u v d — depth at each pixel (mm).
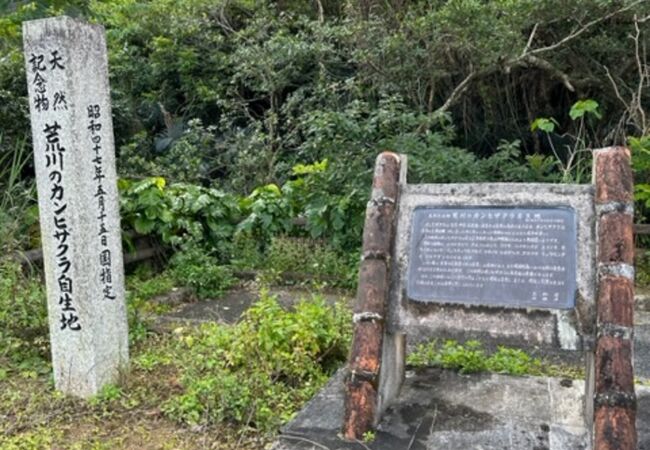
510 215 2658
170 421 3014
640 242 6246
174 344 3979
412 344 3908
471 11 6617
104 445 2783
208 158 8758
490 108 8438
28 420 3023
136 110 9727
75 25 3109
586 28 6812
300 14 9281
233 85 9391
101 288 3297
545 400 2908
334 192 6391
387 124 6422
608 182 2559
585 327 2406
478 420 2707
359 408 2557
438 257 2688
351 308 5074
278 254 6230
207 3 9625
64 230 3174
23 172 6930
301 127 7840
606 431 2205
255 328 3578
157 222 6020
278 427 2879
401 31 7266
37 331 3826
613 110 7820
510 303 2518
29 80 3152
